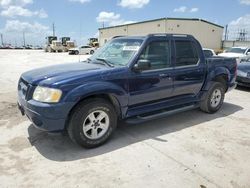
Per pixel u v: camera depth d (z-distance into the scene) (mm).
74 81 3633
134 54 4336
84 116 3756
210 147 4094
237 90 9078
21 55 34031
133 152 3871
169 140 4336
